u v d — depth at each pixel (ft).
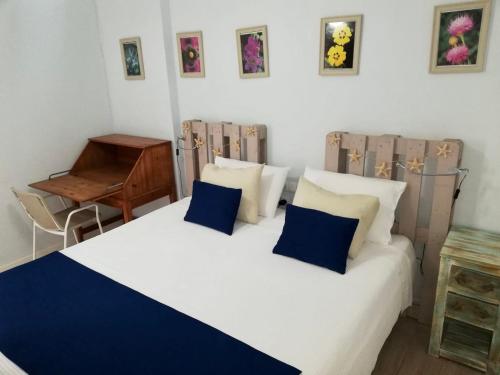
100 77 12.07
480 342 7.02
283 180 8.75
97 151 12.12
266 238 7.72
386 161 7.52
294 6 8.23
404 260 6.97
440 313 6.72
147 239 7.87
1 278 6.57
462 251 6.38
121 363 4.63
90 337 5.10
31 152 10.61
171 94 10.90
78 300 5.90
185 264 6.84
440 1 6.64
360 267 6.48
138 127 12.05
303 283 6.07
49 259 7.22
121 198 10.25
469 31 6.45
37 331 5.26
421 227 7.71
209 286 6.13
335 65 7.99
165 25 10.36
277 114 9.23
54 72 10.82
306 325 5.12
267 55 8.89
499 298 6.25
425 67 7.07
